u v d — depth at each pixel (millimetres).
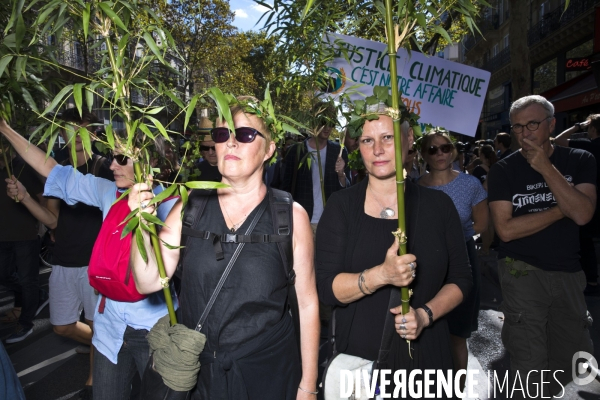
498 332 5867
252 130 2152
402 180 2104
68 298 4148
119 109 1909
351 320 2459
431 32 2189
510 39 10508
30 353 5430
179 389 2057
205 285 2160
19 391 2830
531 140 3219
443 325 2492
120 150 1963
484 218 3943
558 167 3361
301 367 2379
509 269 3404
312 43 3939
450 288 2469
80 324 4254
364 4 2461
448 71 4914
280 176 6586
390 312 2363
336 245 2537
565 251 3307
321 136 5883
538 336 3320
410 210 2469
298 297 2348
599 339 5344
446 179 3949
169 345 2059
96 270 2625
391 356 2357
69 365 5078
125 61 2029
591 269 6953
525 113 3215
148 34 1882
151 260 2160
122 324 2863
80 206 4055
